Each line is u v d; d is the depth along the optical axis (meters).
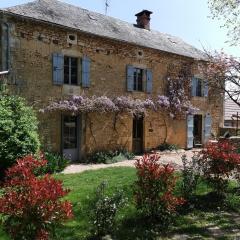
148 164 6.67
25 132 9.88
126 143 15.92
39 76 12.86
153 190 6.51
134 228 6.16
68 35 13.67
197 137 19.88
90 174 10.62
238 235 5.98
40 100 12.89
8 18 12.07
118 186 8.27
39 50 12.84
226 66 12.58
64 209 4.50
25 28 12.48
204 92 19.55
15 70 12.22
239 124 23.11
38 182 4.57
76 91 13.96
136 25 19.19
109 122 15.23
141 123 16.77
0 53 12.01
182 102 18.03
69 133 14.09
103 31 15.17
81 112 14.06
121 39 15.20
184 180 7.85
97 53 14.64
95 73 14.58
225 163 8.06
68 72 13.94
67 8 15.43
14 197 4.41
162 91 17.36
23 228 4.36
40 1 14.45
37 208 4.35
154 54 16.91
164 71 17.41
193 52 19.80
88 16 16.02
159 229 6.20
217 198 7.99
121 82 15.52
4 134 9.45
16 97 11.05
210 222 6.64
